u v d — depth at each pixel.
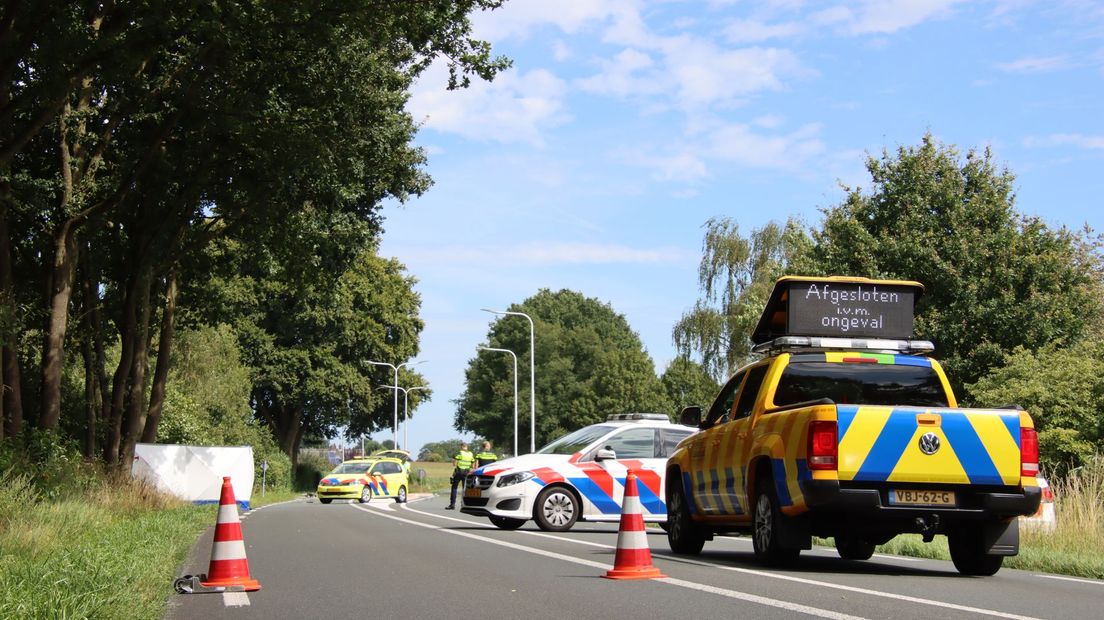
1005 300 29.56
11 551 10.84
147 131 24.33
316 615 7.61
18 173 22.94
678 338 51.28
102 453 28.03
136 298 27.84
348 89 21.61
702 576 9.84
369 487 43.00
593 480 18.03
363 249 29.52
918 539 14.12
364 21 18.66
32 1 16.55
